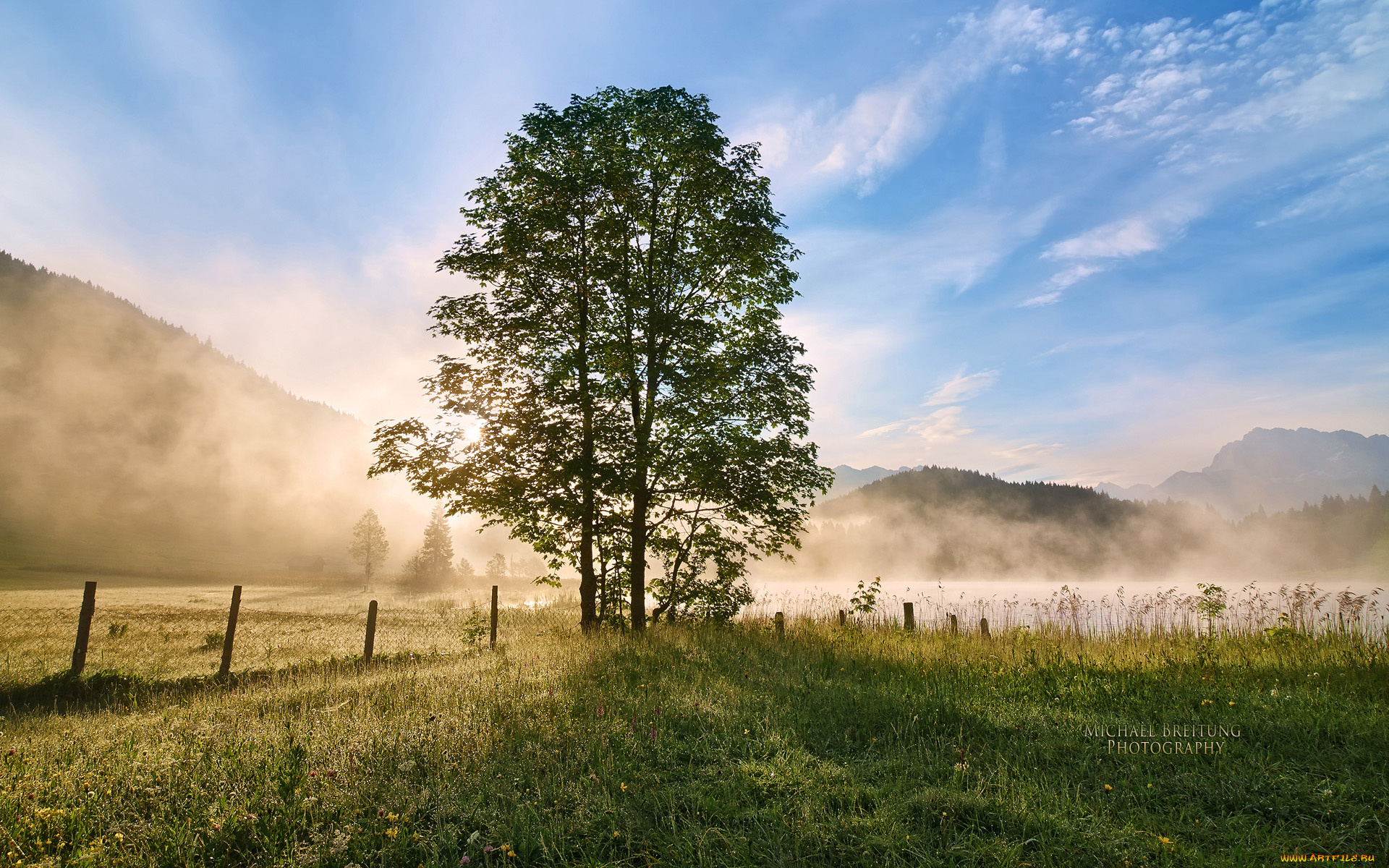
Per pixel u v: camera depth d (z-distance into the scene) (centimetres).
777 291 1894
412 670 1072
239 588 1198
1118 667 948
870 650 1192
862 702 748
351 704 798
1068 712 701
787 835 423
